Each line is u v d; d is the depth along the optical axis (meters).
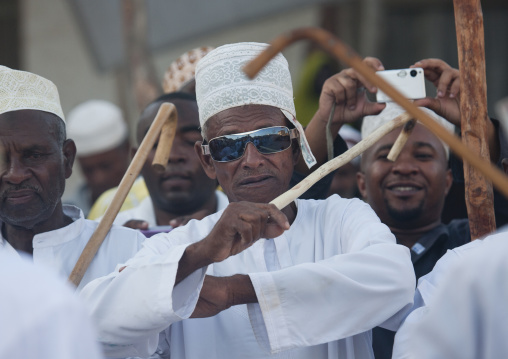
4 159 5.74
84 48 17.25
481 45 5.68
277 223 4.86
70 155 6.16
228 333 5.36
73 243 6.02
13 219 5.78
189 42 13.33
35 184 5.76
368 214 5.49
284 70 5.59
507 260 3.86
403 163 6.98
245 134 5.38
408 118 5.46
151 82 13.19
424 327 4.00
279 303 4.99
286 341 4.96
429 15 18.00
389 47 17.88
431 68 6.04
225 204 7.80
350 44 16.67
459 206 7.65
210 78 5.51
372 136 5.38
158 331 5.00
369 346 5.49
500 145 6.05
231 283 5.04
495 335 3.85
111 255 5.93
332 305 4.99
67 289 3.46
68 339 3.29
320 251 5.50
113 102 17.22
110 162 11.32
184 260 4.95
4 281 3.33
